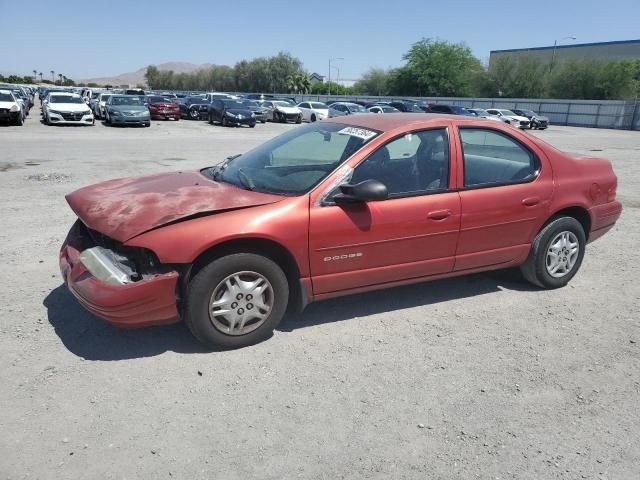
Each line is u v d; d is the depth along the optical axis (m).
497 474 2.57
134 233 3.31
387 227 3.89
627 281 5.31
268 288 3.65
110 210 3.61
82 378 3.26
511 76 59.94
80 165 11.99
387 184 3.94
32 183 9.56
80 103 25.05
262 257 3.56
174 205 3.52
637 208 9.05
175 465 2.57
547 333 4.09
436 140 4.17
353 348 3.75
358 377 3.38
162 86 149.62
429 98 57.06
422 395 3.20
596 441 2.84
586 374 3.50
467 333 4.04
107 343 3.70
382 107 35.44
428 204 4.04
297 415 2.97
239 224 3.44
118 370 3.36
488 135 4.42
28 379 3.22
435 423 2.95
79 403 3.01
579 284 5.19
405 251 4.02
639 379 3.46
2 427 2.78
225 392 3.17
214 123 30.34
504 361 3.64
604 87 52.88
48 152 14.27
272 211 3.55
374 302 4.58
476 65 66.81
